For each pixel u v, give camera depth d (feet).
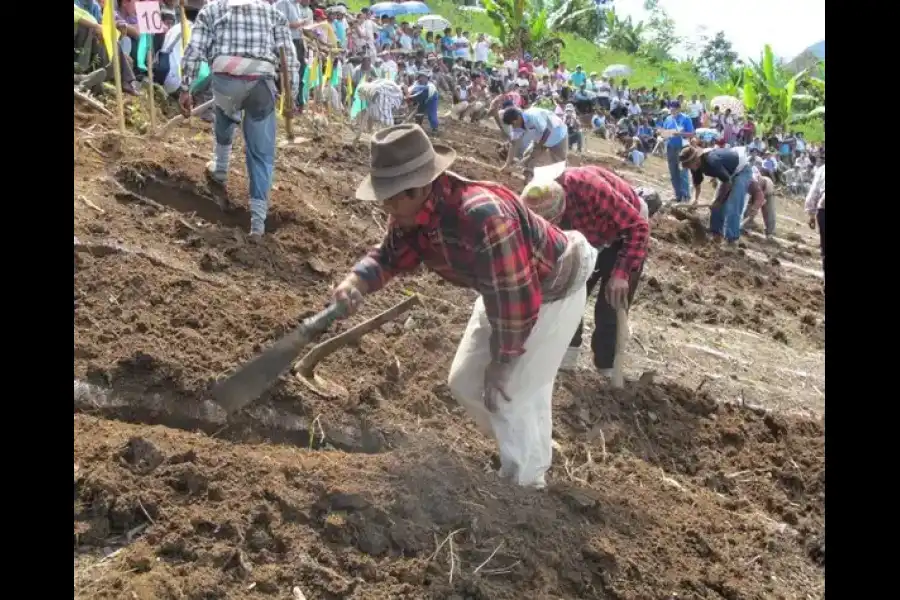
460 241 10.90
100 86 25.45
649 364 20.95
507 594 10.44
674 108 83.71
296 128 34.14
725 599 11.90
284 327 15.60
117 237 16.85
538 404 12.45
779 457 16.89
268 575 9.75
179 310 15.14
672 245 35.24
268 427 13.21
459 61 81.66
